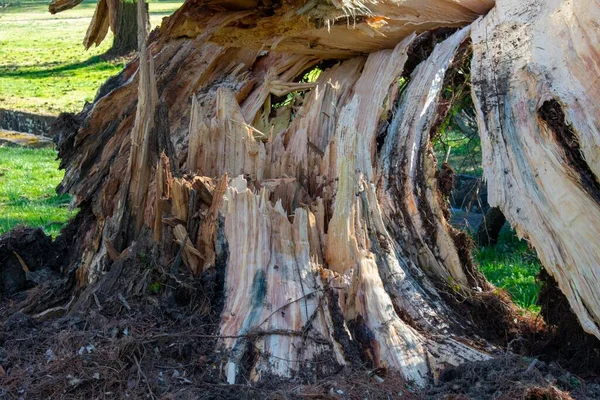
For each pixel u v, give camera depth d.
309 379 4.39
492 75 5.74
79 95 19.94
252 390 4.23
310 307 4.62
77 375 4.30
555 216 4.87
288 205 5.42
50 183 12.32
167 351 4.53
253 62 7.02
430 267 5.66
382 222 5.30
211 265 5.11
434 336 4.88
